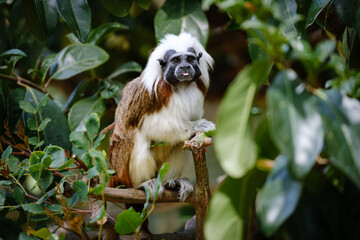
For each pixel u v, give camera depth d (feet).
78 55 23.68
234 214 12.14
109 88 24.63
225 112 10.60
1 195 17.43
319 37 25.34
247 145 10.63
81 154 18.02
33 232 15.08
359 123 10.93
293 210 10.66
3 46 25.79
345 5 17.48
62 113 22.09
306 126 10.32
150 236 19.43
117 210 30.32
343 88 12.00
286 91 10.66
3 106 22.04
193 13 23.49
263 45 11.40
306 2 19.75
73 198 16.85
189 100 19.43
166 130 19.08
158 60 19.08
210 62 20.59
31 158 16.51
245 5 11.38
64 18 21.29
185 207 28.86
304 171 9.88
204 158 17.51
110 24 24.59
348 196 12.00
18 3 26.02
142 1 25.38
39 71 23.66
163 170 15.07
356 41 18.69
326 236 11.59
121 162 20.56
